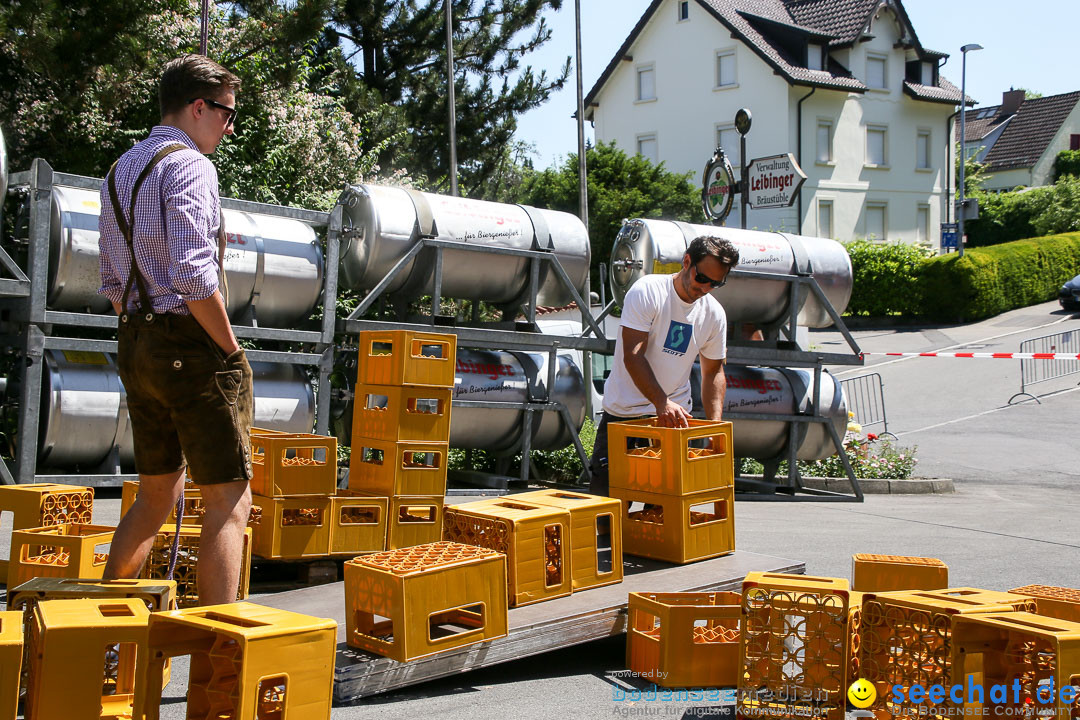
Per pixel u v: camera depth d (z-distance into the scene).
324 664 2.85
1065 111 60.22
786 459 11.02
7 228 10.12
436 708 3.55
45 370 7.52
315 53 21.78
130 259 3.54
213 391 3.49
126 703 3.18
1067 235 35.34
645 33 41.28
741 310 10.64
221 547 3.51
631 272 10.24
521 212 9.59
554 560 4.30
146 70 11.13
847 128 38.81
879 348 26.45
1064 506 10.11
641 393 5.29
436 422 5.50
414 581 3.54
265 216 8.41
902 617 3.24
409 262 8.78
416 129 24.44
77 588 3.17
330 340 8.52
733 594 4.04
